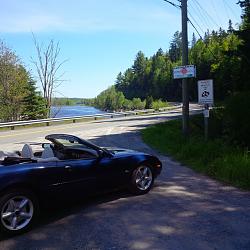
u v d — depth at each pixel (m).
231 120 10.42
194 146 8.98
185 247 3.57
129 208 4.80
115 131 16.84
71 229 4.11
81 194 4.67
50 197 4.31
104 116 31.22
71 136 4.88
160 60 124.38
